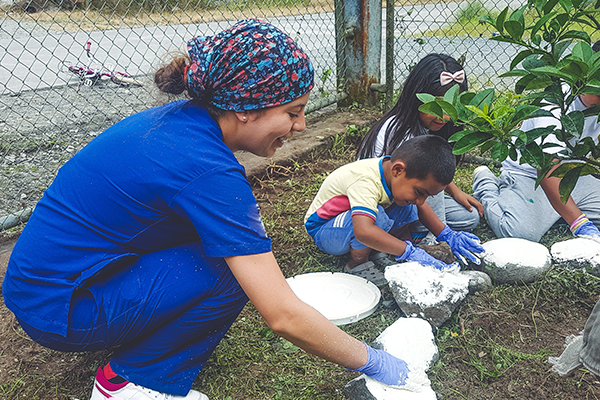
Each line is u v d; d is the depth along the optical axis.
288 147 3.72
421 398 1.55
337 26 4.41
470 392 1.70
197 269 1.49
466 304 2.08
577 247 2.23
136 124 1.38
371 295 2.15
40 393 1.72
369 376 1.57
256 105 1.30
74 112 4.84
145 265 1.46
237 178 1.32
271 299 1.33
